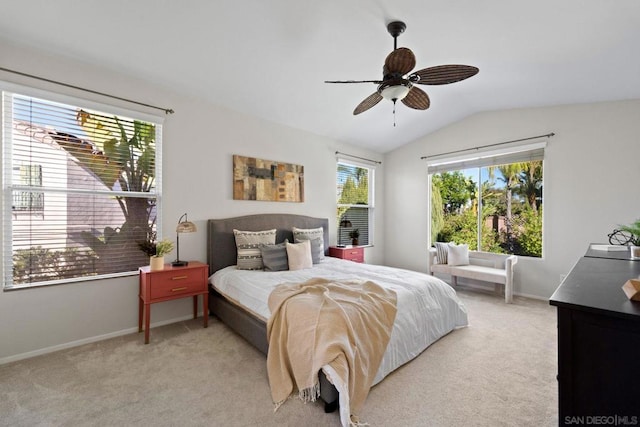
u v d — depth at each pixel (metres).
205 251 3.33
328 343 1.59
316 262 3.65
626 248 2.50
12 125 2.29
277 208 4.04
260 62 2.74
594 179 3.51
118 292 2.72
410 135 5.04
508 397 1.79
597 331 1.00
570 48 2.49
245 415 1.62
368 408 1.69
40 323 2.34
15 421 1.56
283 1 2.03
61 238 2.51
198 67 2.75
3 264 2.24
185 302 3.15
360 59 2.75
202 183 3.30
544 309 3.47
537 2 1.98
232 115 3.58
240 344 2.52
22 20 2.04
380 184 5.68
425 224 5.15
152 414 1.62
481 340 2.60
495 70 2.99
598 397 1.00
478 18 2.19
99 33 2.22
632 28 2.14
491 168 4.52
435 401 1.75
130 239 2.86
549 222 3.84
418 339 2.29
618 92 3.19
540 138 3.90
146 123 2.95
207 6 2.04
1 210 2.24
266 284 2.58
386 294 2.23
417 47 2.58
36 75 2.33
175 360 2.23
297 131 4.30
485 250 4.57
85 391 1.83
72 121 2.55
